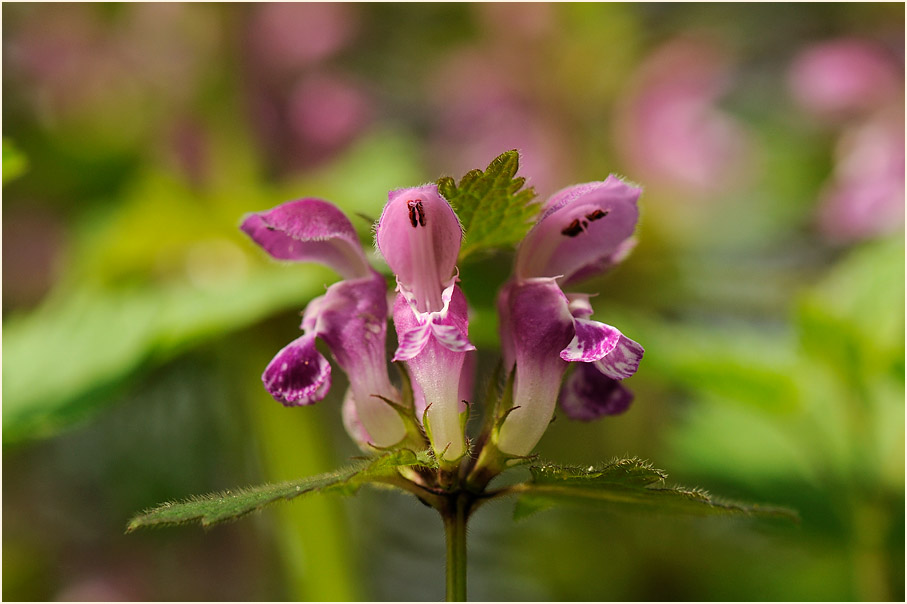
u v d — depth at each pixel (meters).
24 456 0.65
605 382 0.38
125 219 0.58
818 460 0.49
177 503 0.36
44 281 0.67
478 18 0.79
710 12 0.86
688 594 0.52
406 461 0.36
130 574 0.62
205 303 0.50
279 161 0.69
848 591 0.49
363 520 0.59
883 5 0.81
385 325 0.38
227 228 0.59
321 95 0.70
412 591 0.57
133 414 0.62
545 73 0.76
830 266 0.73
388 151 0.71
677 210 0.72
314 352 0.37
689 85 0.75
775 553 0.52
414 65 0.82
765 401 0.48
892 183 0.73
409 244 0.37
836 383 0.48
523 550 0.56
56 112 0.66
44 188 0.66
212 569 0.61
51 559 0.63
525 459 0.37
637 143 0.74
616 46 0.76
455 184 0.36
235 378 0.57
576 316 0.37
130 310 0.51
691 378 0.48
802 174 0.81
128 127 0.66
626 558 0.54
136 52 0.66
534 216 0.37
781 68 0.88
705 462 0.52
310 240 0.38
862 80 0.78
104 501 0.63
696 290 0.65
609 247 0.38
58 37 0.67
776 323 0.63
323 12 0.72
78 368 0.49
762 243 0.77
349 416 0.38
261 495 0.36
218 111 0.64
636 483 0.37
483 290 0.48
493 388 0.37
